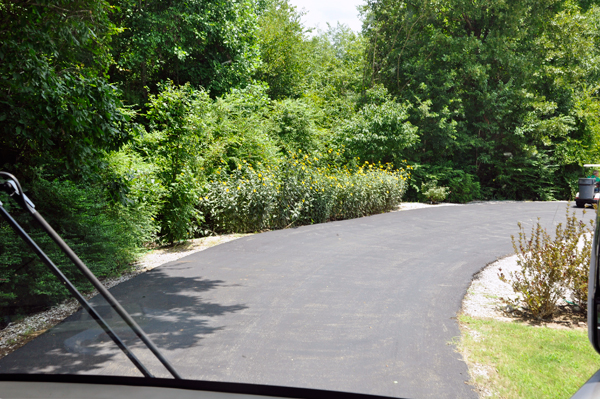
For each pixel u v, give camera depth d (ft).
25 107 18.37
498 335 14.80
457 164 78.69
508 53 75.56
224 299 18.39
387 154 66.80
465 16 79.71
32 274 9.42
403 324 15.70
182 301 17.89
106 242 21.20
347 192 48.03
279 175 41.81
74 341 7.96
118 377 6.19
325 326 15.37
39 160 20.70
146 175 28.68
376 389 10.66
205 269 23.79
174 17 53.67
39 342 7.86
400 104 69.56
